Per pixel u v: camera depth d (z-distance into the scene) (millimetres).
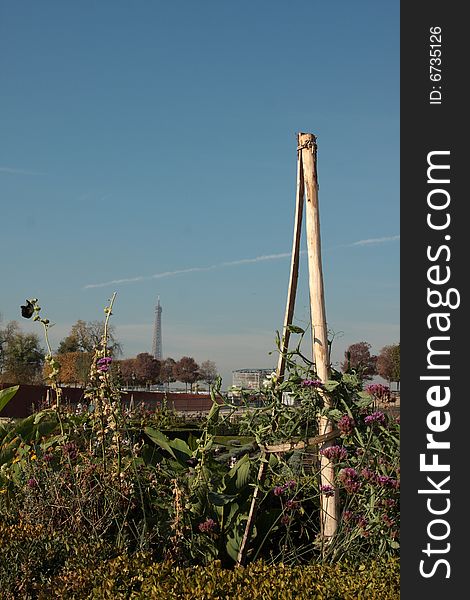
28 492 4805
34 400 16953
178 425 10406
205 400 14844
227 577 3650
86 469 4719
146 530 4527
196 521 4613
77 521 4363
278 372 4609
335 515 4402
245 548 4488
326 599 3385
